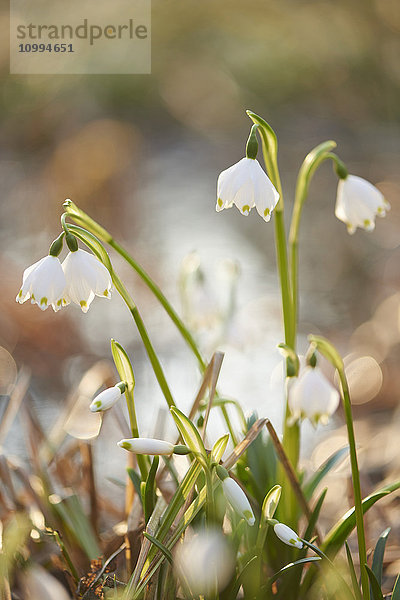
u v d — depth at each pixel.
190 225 2.19
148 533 0.69
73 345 1.41
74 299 0.68
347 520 0.71
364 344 1.37
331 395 0.73
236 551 0.70
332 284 1.71
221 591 0.70
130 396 0.69
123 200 2.27
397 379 1.21
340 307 1.57
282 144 3.21
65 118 3.19
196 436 0.67
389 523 0.83
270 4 3.72
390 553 0.80
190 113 3.64
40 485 0.78
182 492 0.69
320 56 3.57
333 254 1.89
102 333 1.48
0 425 0.82
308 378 0.73
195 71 3.74
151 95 3.58
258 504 0.74
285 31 3.72
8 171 2.65
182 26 3.82
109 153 2.52
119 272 1.75
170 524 0.69
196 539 0.69
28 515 0.76
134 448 0.66
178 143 3.31
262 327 1.44
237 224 2.22
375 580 0.69
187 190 2.58
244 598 0.70
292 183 2.64
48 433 0.98
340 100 3.52
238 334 0.87
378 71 3.47
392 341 1.35
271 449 0.76
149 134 3.41
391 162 2.69
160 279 1.73
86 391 0.88
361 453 0.92
